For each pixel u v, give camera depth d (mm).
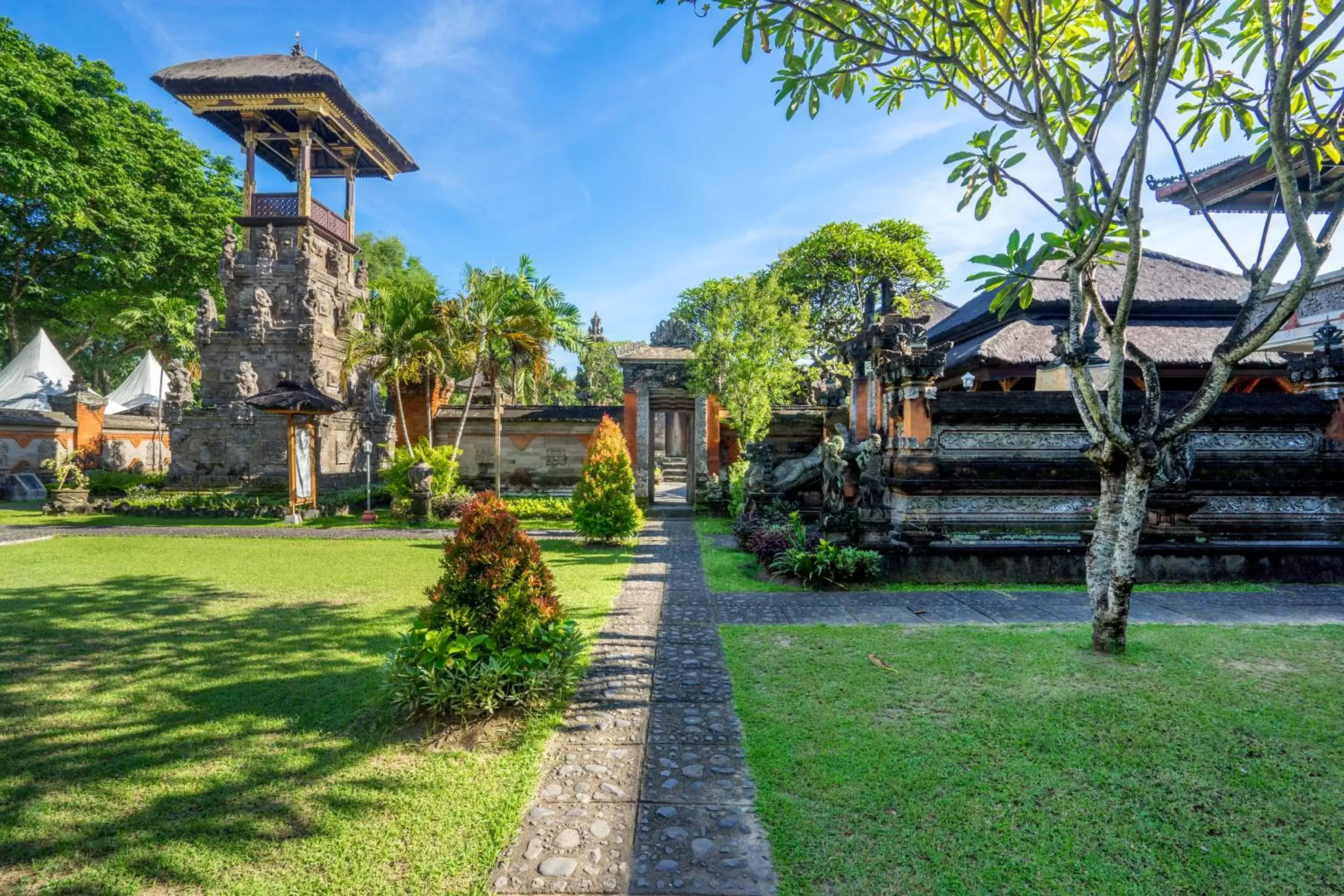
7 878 2676
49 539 12797
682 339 23750
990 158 5535
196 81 20125
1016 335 15391
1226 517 9211
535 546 4820
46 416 23609
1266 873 2619
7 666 5266
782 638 5969
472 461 22656
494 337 19703
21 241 27000
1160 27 4090
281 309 21156
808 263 28562
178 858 2793
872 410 11430
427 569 9766
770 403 19672
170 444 20359
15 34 23953
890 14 5191
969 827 2932
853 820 3012
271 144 24594
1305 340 11211
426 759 3684
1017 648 5387
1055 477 9258
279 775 3512
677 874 2668
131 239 27141
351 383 22359
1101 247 5012
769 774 3441
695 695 4652
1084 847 2785
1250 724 3863
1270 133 4332
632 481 13070
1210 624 6242
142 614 6980
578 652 4988
